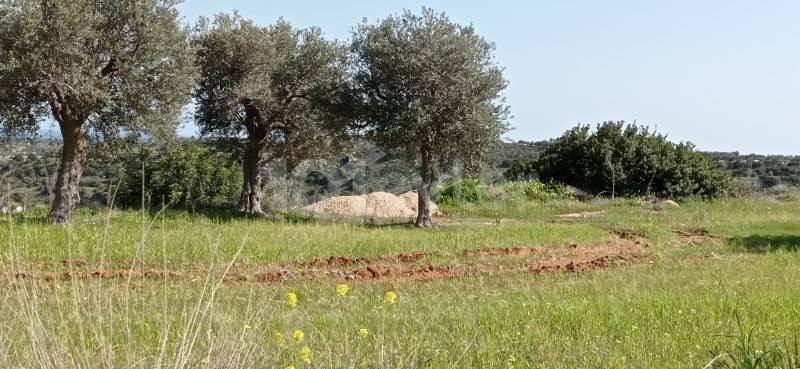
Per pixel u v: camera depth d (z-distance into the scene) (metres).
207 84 29.66
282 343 5.58
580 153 40.75
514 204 34.25
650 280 12.62
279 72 29.70
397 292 11.63
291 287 11.77
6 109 20.70
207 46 29.19
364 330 5.92
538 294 10.98
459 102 25.02
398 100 25.56
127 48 22.22
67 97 21.52
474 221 28.67
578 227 22.81
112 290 6.57
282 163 34.78
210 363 4.57
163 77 22.50
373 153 57.03
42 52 20.45
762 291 10.62
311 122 30.11
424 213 24.81
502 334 7.20
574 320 8.05
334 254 16.03
